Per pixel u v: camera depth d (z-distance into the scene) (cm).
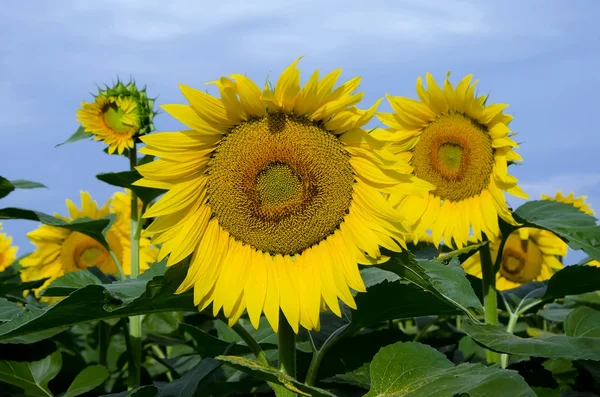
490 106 141
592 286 130
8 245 200
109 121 154
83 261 178
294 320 110
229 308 111
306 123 111
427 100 144
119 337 191
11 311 112
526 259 178
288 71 105
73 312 108
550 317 161
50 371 127
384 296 113
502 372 97
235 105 108
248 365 101
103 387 143
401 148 147
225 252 113
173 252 109
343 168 112
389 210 111
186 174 110
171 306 112
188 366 161
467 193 144
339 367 128
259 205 112
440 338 151
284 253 113
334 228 113
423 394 97
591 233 130
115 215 168
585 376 135
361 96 107
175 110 107
